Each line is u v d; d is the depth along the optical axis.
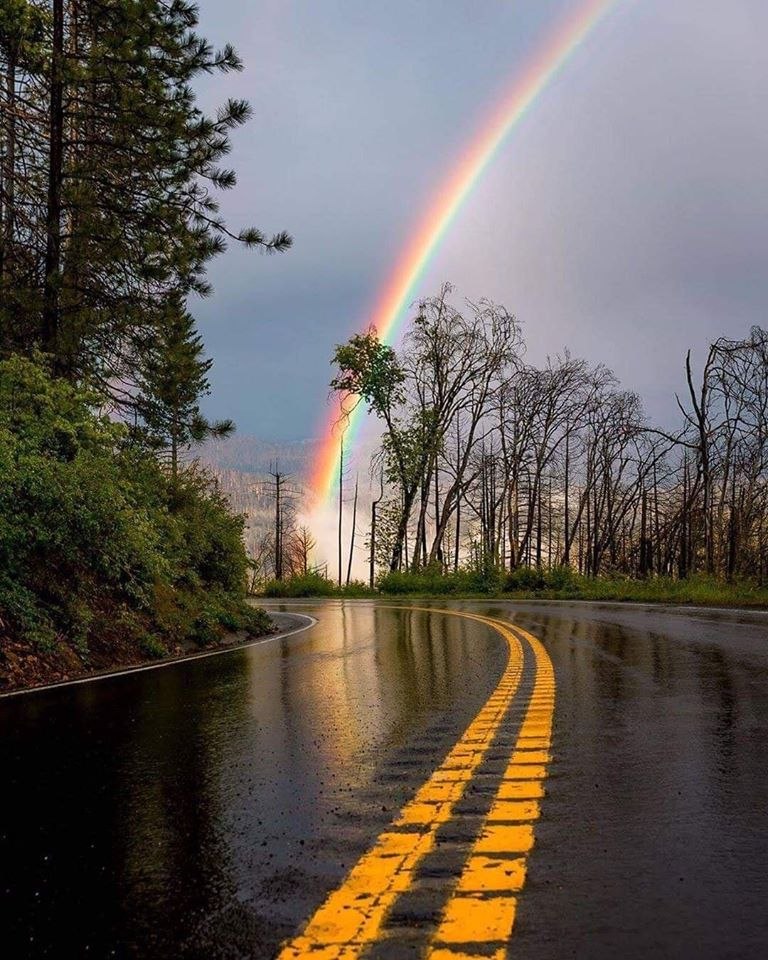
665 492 57.62
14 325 15.06
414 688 8.36
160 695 8.23
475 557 45.25
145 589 14.28
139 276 16.31
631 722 6.18
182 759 5.24
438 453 50.41
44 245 15.45
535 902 2.84
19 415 12.38
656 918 2.70
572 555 73.62
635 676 8.71
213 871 3.19
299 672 10.00
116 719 6.83
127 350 17.23
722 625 15.09
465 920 2.69
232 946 2.53
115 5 15.29
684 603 24.53
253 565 20.19
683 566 43.97
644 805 4.03
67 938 2.62
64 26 15.63
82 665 10.80
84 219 15.54
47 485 11.23
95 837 3.64
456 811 3.96
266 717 6.79
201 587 18.19
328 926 2.66
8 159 15.53
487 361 49.09
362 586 49.00
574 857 3.29
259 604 33.69
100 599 13.06
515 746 5.42
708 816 3.84
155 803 4.18
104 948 2.54
